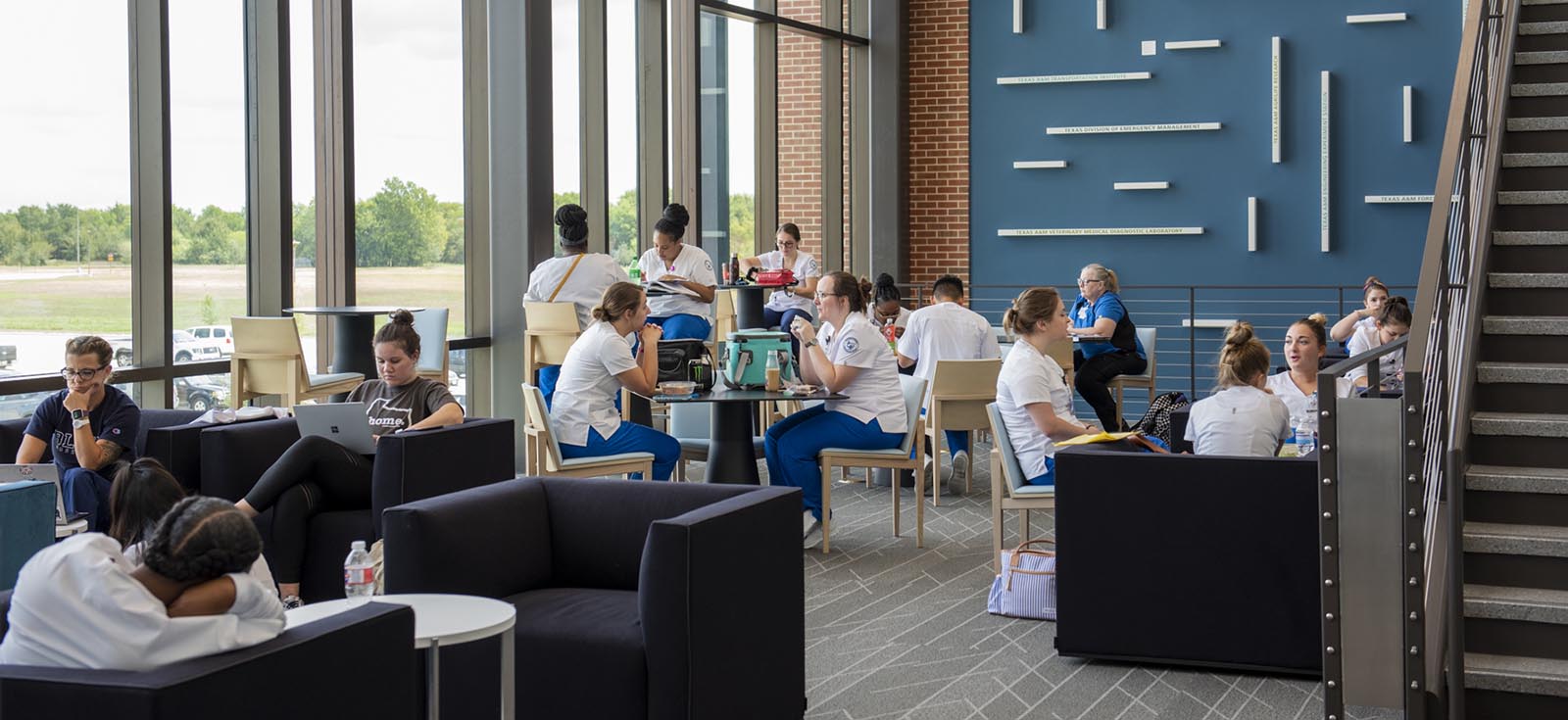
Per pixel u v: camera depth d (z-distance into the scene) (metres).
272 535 5.00
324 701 2.52
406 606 2.76
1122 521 4.54
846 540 6.77
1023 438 5.61
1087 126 12.17
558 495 4.12
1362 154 11.55
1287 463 4.38
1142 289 12.13
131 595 2.34
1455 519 3.58
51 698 2.26
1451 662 3.59
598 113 9.66
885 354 6.60
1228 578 4.45
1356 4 11.51
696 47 10.45
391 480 5.00
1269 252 11.80
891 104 12.52
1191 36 11.91
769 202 11.72
